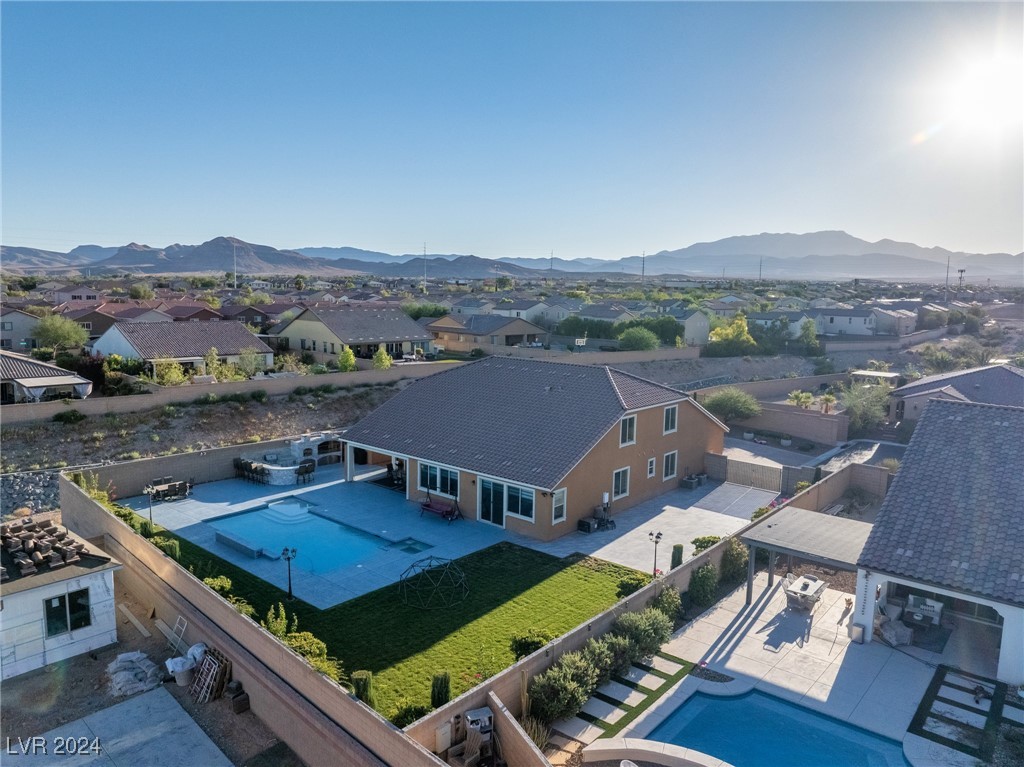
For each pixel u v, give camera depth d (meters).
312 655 16.17
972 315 107.56
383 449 31.25
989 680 17.00
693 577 21.22
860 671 17.47
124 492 31.27
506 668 16.06
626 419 29.58
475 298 119.19
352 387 49.78
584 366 33.25
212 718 16.61
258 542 26.11
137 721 16.42
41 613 18.67
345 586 22.23
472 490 28.27
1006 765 13.98
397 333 69.19
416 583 22.30
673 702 16.16
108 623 19.94
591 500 28.19
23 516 30.83
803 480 32.56
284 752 15.34
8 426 35.84
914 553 18.25
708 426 36.00
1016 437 20.52
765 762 14.27
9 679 18.17
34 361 42.91
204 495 31.58
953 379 47.12
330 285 198.75
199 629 18.73
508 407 31.45
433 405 33.44
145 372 49.12
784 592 22.08
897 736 14.94
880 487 32.12
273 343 71.44
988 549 17.69
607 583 22.56
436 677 14.67
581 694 15.50
